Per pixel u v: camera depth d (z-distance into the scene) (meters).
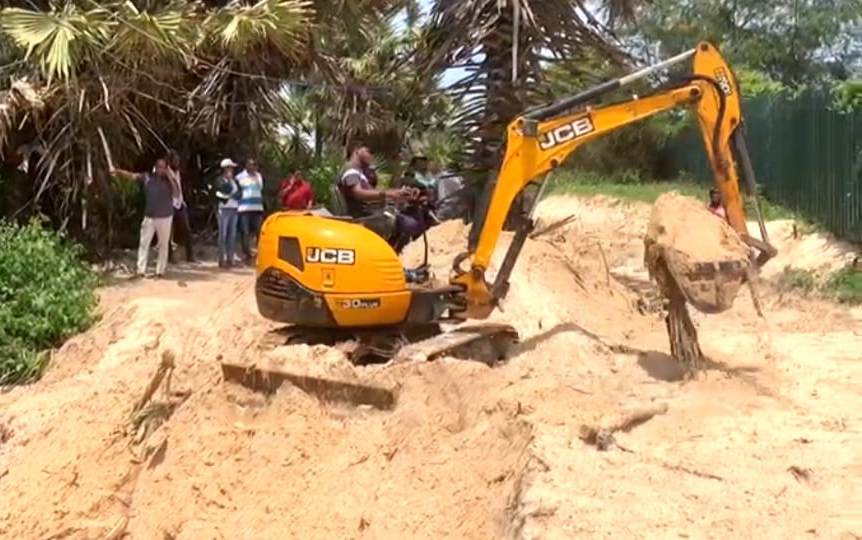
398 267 9.60
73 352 11.59
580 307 12.23
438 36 14.75
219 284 15.12
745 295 14.39
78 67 14.98
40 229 13.70
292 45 16.56
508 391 8.38
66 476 8.98
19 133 15.64
